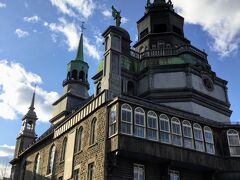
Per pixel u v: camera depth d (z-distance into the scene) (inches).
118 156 974.4
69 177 1150.3
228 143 1155.3
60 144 1322.6
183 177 1077.8
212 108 1376.7
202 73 1409.9
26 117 2003.0
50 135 1427.2
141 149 974.4
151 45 1585.9
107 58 1194.6
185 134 1094.4
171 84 1350.9
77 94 1891.0
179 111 1214.3
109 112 1051.3
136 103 1041.5
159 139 1029.2
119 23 1587.1
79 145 1179.3
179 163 1048.2
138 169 1008.2
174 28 1670.8
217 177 1133.7
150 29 1637.6
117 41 1229.1
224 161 1131.9
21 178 1640.0
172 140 1055.0
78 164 1125.7
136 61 1481.3
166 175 1021.8
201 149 1105.4
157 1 1729.8
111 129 1010.1
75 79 1961.1
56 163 1298.0
